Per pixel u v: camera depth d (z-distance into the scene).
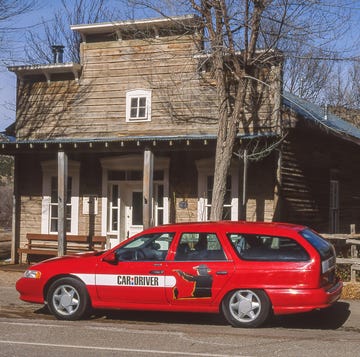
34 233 18.56
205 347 7.65
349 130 19.16
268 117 16.02
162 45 17.48
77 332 8.65
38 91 18.80
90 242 17.86
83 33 18.27
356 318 9.80
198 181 17.05
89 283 9.51
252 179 16.23
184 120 17.14
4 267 17.12
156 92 17.50
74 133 18.27
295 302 8.59
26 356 7.18
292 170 16.45
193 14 14.62
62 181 16.14
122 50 17.95
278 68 15.84
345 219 20.27
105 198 18.05
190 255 9.16
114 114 17.91
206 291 8.95
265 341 8.00
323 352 7.35
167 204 17.28
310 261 8.60
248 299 8.84
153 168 16.72
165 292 9.12
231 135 13.90
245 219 15.06
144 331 8.74
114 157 17.92
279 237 8.91
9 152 16.66
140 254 9.41
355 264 12.38
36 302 9.84
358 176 21.73
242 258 8.90
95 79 18.20
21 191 18.89
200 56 15.98
